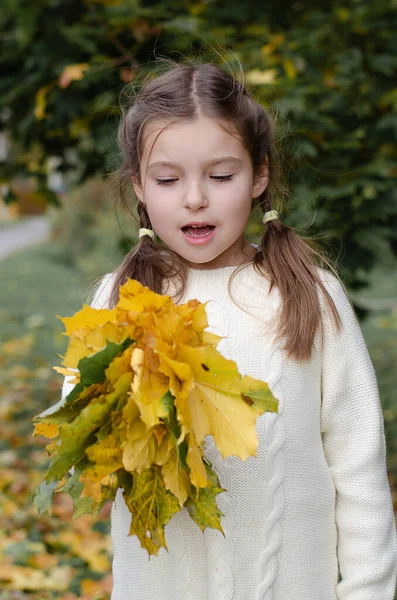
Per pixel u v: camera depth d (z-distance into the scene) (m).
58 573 3.68
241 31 4.18
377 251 3.85
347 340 2.02
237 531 1.89
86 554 3.91
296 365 1.96
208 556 1.88
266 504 1.90
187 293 2.08
